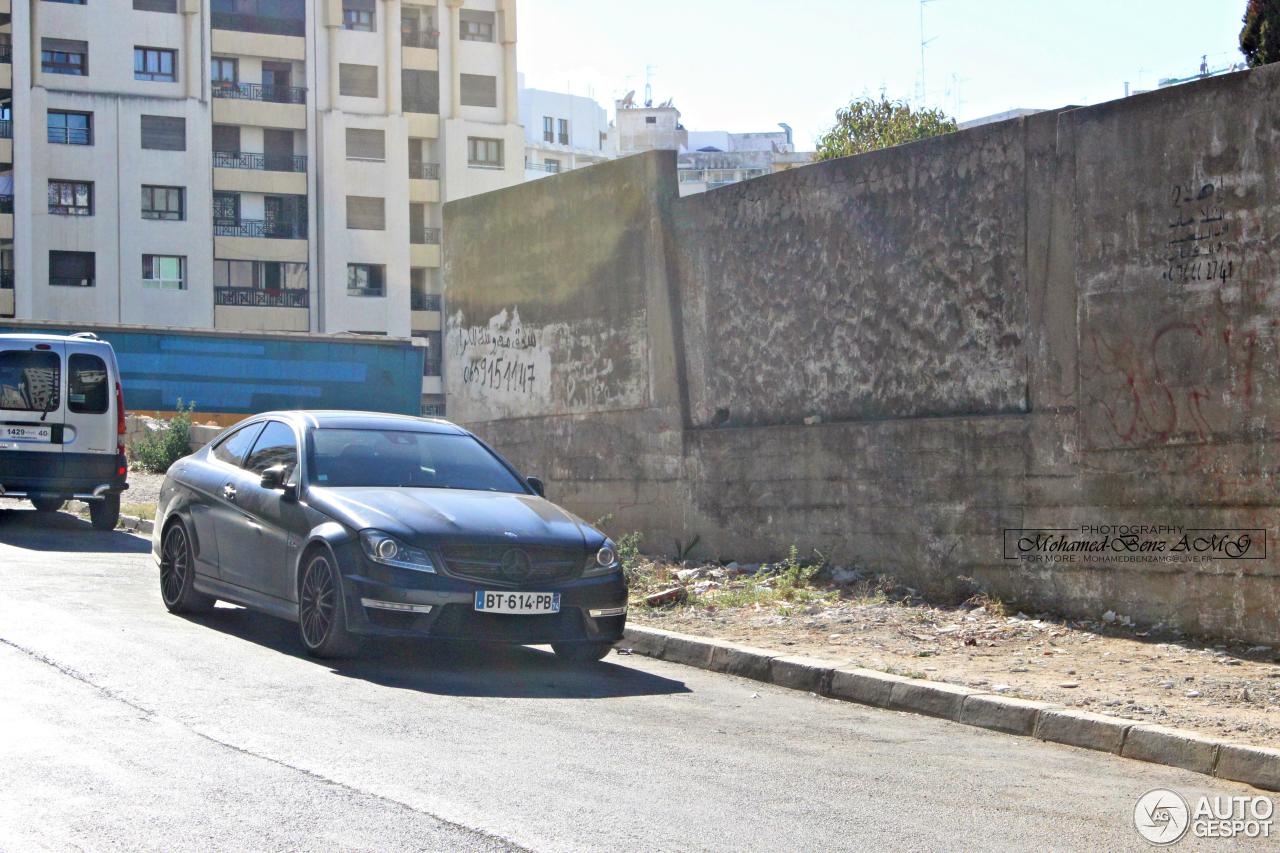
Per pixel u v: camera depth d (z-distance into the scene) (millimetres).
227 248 63000
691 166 108438
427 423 10141
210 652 8383
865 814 5336
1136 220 9711
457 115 68812
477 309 17391
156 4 61844
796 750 6578
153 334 29656
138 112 61094
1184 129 9422
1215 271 9203
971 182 11000
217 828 4707
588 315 15234
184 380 29922
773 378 12891
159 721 6336
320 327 64750
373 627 7988
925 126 38594
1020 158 10609
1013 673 8383
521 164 70312
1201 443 9258
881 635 9750
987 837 5105
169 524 10242
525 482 9781
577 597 8391
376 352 31859
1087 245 10039
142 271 61062
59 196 59844
